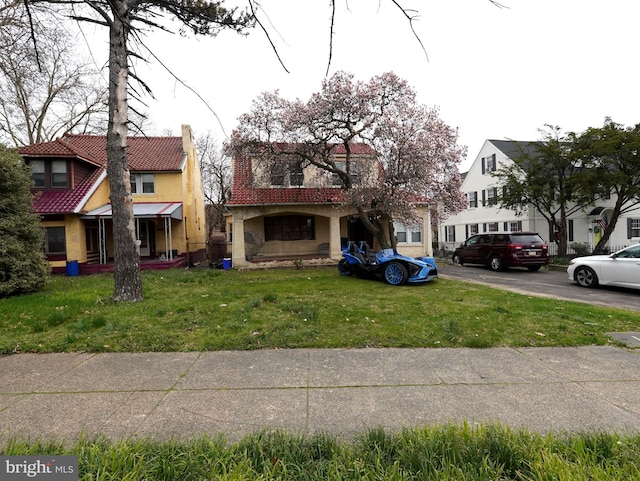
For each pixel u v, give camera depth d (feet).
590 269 33.96
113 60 24.54
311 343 15.80
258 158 47.52
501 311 21.49
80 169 54.49
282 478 6.74
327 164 47.78
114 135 24.85
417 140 39.34
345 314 20.79
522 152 65.87
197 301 24.88
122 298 24.75
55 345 15.48
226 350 15.12
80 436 8.12
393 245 45.78
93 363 13.69
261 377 12.26
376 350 15.05
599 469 6.75
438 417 9.46
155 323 18.83
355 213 54.19
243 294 28.19
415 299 25.77
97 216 50.16
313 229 61.82
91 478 6.47
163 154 65.98
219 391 11.17
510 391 11.07
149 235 63.10
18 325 18.89
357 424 9.12
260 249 60.08
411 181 39.06
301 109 43.70
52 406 10.20
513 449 7.39
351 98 41.47
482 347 15.40
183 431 8.84
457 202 47.65
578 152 53.98
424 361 13.73
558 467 6.80
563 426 8.98
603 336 16.61
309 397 10.71
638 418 9.38
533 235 49.78
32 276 29.53
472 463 7.07
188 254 62.80
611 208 75.10
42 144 52.60
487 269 52.95
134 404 10.32
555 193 60.95
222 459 7.15
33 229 31.24
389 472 6.81
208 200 114.32
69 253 49.16
